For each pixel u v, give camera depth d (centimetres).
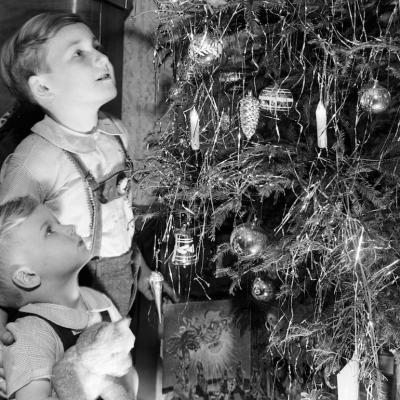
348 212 120
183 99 148
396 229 128
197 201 154
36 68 146
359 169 122
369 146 136
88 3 161
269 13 148
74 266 144
